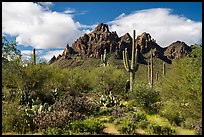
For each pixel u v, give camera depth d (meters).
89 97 27.88
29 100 18.70
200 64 13.54
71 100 18.05
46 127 13.27
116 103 21.23
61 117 13.93
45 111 15.42
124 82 32.38
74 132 12.76
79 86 32.97
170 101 16.69
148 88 20.78
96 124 13.28
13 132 12.66
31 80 21.89
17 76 19.95
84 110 17.97
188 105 14.19
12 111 13.27
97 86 32.81
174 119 15.28
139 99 20.16
